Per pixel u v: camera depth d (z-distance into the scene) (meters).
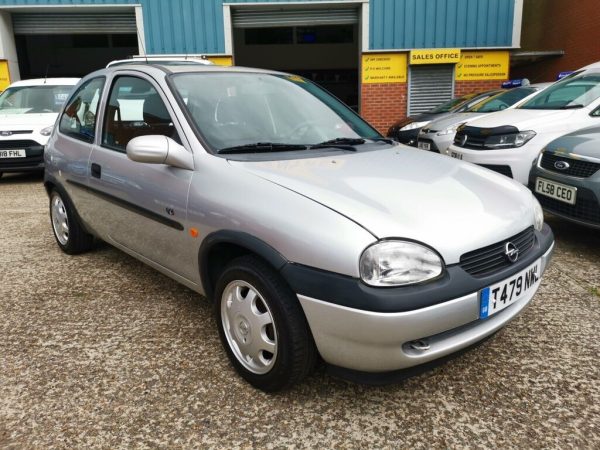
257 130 2.86
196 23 11.94
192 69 3.15
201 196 2.48
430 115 10.15
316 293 1.98
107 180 3.25
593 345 2.74
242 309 2.35
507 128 5.30
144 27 11.90
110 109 3.39
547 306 3.21
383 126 12.55
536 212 2.59
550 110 5.55
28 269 3.93
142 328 2.97
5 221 5.49
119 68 3.46
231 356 2.47
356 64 21.17
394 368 2.02
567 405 2.26
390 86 12.35
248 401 2.30
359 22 12.29
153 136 2.57
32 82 9.11
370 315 1.89
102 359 2.64
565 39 13.94
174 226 2.70
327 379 2.47
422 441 2.05
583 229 4.91
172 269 2.89
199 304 3.29
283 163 2.53
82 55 20.75
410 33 12.07
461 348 2.11
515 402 2.29
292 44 20.88
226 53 12.10
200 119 2.75
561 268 3.88
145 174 2.88
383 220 2.01
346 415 2.21
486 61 12.34
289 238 2.06
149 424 2.15
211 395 2.35
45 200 6.64
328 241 1.97
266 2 11.91
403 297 1.89
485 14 12.10
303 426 2.15
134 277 3.74
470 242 2.07
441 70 12.29
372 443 2.04
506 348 2.73
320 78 21.38
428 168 2.66
